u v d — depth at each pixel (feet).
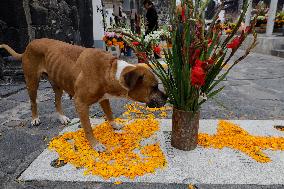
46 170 8.46
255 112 14.24
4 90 17.98
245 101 16.30
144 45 9.57
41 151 9.78
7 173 8.43
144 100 9.25
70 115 13.61
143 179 8.02
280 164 8.79
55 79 10.71
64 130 11.44
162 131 11.35
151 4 30.25
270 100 16.53
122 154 9.29
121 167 8.46
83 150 9.58
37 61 11.30
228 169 8.50
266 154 9.43
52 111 14.16
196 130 9.56
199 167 8.61
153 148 9.68
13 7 20.02
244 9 8.23
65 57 10.16
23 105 15.23
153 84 9.08
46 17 23.99
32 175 8.21
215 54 8.63
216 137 10.65
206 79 9.06
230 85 20.59
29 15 21.44
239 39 8.48
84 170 8.49
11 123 12.50
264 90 19.04
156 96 9.16
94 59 9.30
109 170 8.34
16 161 9.12
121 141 10.33
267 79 22.76
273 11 44.50
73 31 32.04
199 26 8.56
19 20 20.36
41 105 15.24
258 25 54.44
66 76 10.06
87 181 7.97
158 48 9.72
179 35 8.77
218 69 9.00
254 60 34.32
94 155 9.25
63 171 8.42
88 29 36.11
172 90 9.27
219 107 15.11
